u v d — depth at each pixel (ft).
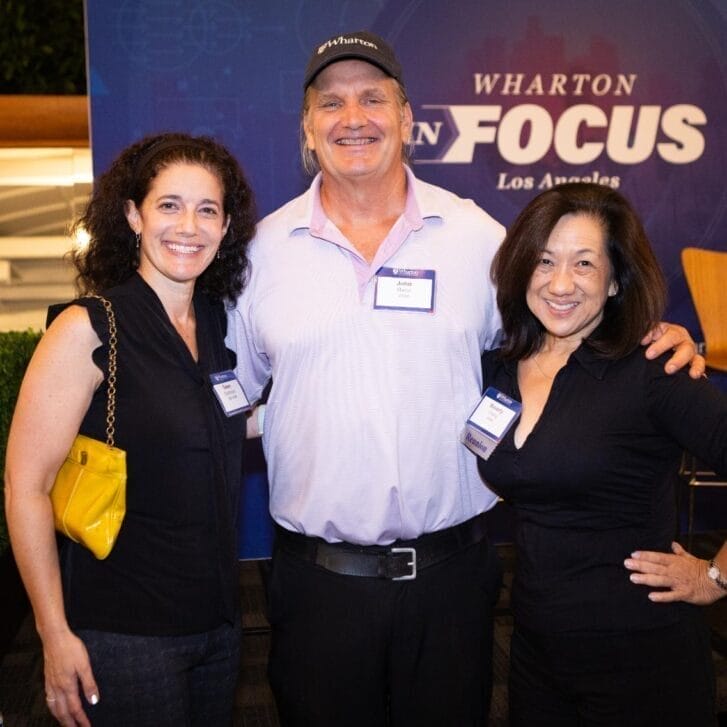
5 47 17.40
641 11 12.52
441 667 6.05
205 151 5.60
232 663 5.71
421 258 6.05
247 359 6.47
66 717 5.18
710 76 12.79
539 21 12.38
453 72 12.35
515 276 5.61
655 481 5.32
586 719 5.48
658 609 5.25
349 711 6.04
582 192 5.49
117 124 11.93
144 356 5.19
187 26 11.84
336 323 5.91
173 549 5.21
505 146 12.60
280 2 11.93
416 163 12.48
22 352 11.68
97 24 11.71
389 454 5.80
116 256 5.64
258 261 6.21
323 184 6.45
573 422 5.32
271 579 6.34
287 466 6.14
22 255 15.05
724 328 12.03
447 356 5.97
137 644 5.18
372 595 5.93
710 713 5.37
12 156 14.78
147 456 5.12
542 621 5.44
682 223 13.08
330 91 6.13
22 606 11.26
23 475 5.00
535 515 5.55
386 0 12.08
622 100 12.69
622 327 5.34
